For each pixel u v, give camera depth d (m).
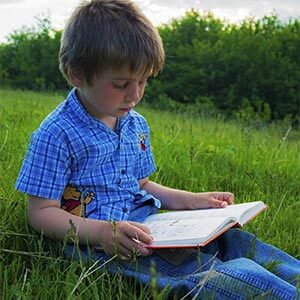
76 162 0.85
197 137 2.12
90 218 0.85
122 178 0.88
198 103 6.75
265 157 1.74
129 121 0.92
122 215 0.86
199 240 0.74
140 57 0.80
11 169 1.21
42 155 0.83
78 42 0.82
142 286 0.76
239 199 1.30
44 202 0.83
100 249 0.81
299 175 1.57
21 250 0.88
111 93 0.81
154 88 7.40
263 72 7.12
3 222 0.92
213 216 0.82
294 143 2.64
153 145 1.71
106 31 0.80
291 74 7.11
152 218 0.87
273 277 0.71
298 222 1.12
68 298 0.67
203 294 0.72
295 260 0.84
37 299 0.73
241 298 0.71
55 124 0.84
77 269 0.80
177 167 1.46
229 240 0.85
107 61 0.80
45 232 0.83
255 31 7.61
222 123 3.68
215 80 7.38
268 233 1.05
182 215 0.86
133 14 0.84
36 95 5.80
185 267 0.79
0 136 1.59
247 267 0.73
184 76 7.46
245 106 6.86
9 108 2.96
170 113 5.23
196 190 1.34
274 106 7.10
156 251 0.80
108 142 0.87
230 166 1.56
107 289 0.75
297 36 7.33
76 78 0.84
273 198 1.30
